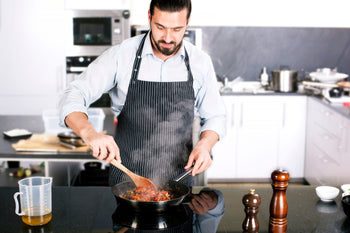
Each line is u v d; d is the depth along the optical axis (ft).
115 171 6.73
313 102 13.99
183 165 6.79
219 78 16.10
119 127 6.90
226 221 4.64
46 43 14.88
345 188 5.60
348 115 11.05
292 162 14.96
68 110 5.59
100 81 6.37
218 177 15.01
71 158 8.76
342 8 15.87
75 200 5.24
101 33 14.46
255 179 15.05
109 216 4.75
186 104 6.68
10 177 10.70
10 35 14.79
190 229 4.42
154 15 5.53
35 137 9.66
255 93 14.43
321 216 4.83
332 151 12.32
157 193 5.07
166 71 6.57
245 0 15.83
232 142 14.76
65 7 14.28
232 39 16.01
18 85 15.15
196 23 15.98
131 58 6.50
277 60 16.15
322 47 16.10
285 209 4.40
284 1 15.85
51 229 4.42
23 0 14.57
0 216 4.75
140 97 6.58
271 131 14.73
